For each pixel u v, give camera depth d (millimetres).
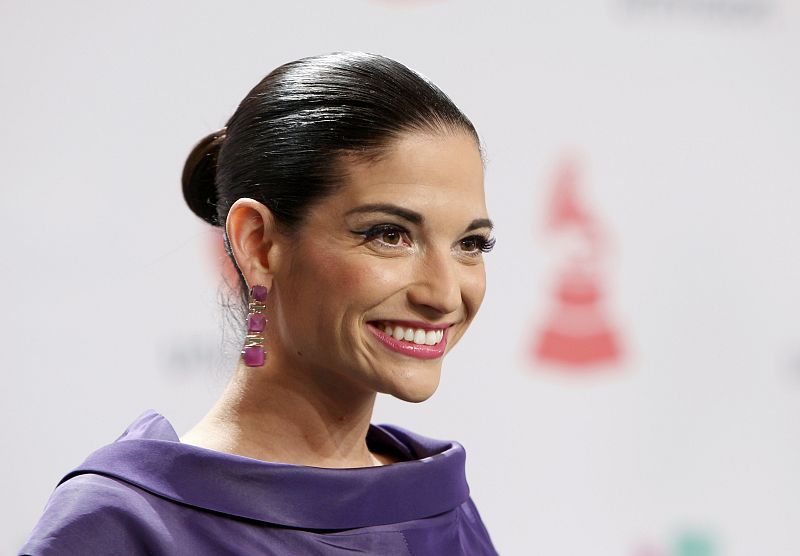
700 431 10539
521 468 10336
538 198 10258
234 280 4977
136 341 9414
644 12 10430
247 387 4625
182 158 9469
